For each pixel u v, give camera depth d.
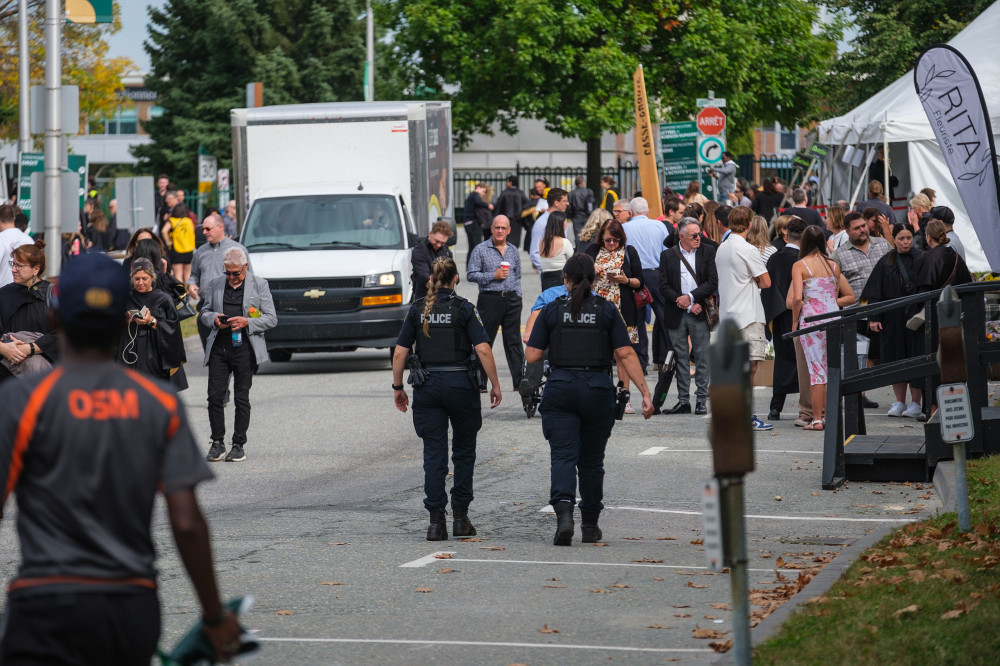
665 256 33.12
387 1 93.44
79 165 66.50
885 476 24.91
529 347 19.78
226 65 123.81
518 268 35.97
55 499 7.85
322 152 47.12
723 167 75.81
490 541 20.22
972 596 14.72
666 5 88.88
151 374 25.47
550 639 14.55
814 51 94.19
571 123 86.94
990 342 24.41
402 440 30.62
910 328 30.66
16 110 107.12
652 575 17.70
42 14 101.62
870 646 13.09
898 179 63.06
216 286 28.28
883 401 35.62
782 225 35.06
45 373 8.07
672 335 33.38
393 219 44.91
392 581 17.47
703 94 91.25
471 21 89.69
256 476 26.44
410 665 13.60
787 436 30.16
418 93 94.31
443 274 20.05
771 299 31.73
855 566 16.88
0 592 16.81
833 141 59.44
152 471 8.03
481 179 104.69
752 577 17.47
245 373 28.38
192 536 7.98
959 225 53.75
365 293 42.38
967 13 87.31
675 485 24.77
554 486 19.70
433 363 20.03
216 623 8.20
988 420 24.31
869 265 33.03
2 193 54.06
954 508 20.69
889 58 88.12
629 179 117.75
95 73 108.81
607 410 19.62
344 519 22.02
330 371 44.59
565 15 85.62
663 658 13.70
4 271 32.09
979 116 32.06
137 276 25.36
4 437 7.83
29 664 7.74
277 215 45.22
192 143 121.81
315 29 123.31
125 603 7.86
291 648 14.25
